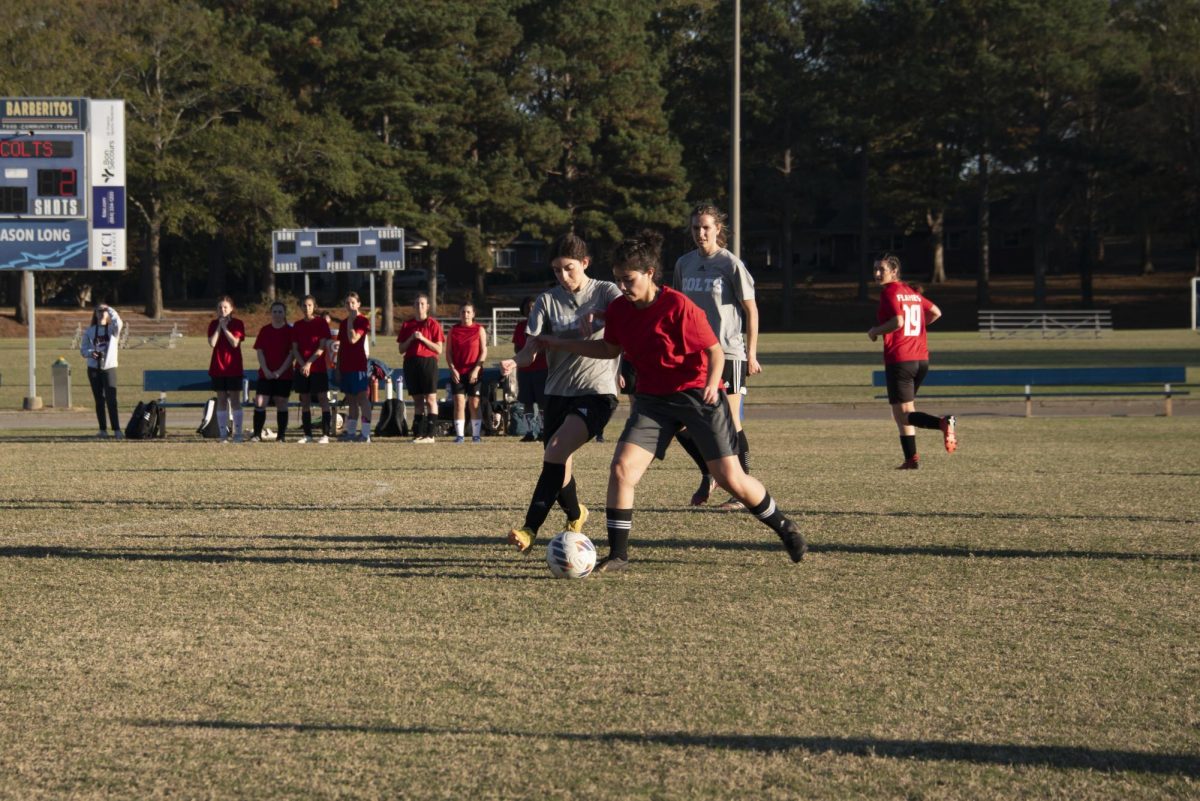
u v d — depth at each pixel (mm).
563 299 18828
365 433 43656
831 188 181125
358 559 19141
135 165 154625
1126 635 14375
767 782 9852
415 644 14031
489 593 16672
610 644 13984
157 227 160875
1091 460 34594
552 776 9992
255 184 153250
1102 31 175500
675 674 12789
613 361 19250
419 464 34812
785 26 180000
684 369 17375
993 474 30828
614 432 46906
